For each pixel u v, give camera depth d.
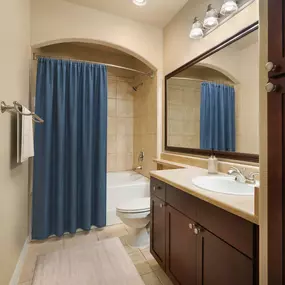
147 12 2.42
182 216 1.33
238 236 0.89
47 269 1.70
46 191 2.19
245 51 1.53
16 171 1.61
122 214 1.97
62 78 2.26
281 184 0.70
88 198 2.38
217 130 1.81
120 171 3.60
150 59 2.69
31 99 2.24
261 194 0.78
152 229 1.81
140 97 3.39
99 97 2.45
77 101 2.36
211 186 1.39
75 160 2.31
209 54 1.88
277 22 0.71
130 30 2.56
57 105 2.23
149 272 1.69
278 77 0.71
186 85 2.25
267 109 0.76
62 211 2.26
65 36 2.26
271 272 0.74
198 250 1.17
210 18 1.73
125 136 3.67
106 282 1.55
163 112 2.72
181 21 2.34
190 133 2.18
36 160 2.15
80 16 2.31
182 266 1.33
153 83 2.87
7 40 1.36
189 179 1.49
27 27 2.01
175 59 2.46
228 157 1.68
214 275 1.04
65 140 2.31
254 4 1.44
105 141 2.48
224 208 0.95
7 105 1.32
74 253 1.95
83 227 2.38
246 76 1.52
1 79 1.24
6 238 1.34
